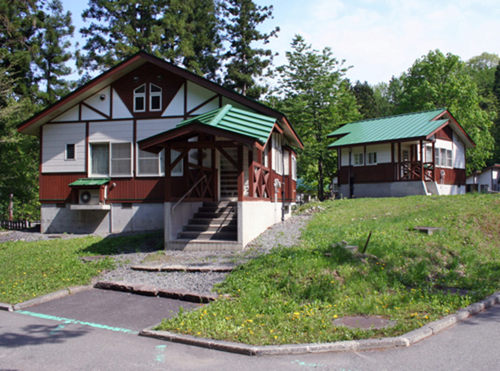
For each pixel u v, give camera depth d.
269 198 14.80
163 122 16.44
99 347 5.39
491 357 4.82
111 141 16.92
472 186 41.25
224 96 15.82
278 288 7.47
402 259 8.98
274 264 8.62
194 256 10.71
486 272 8.95
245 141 10.59
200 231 12.54
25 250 13.17
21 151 26.36
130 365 4.78
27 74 29.38
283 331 5.55
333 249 9.20
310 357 4.93
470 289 7.94
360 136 26.80
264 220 13.89
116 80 16.98
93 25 31.58
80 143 17.23
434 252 9.78
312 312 6.20
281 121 14.83
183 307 7.16
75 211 17.27
